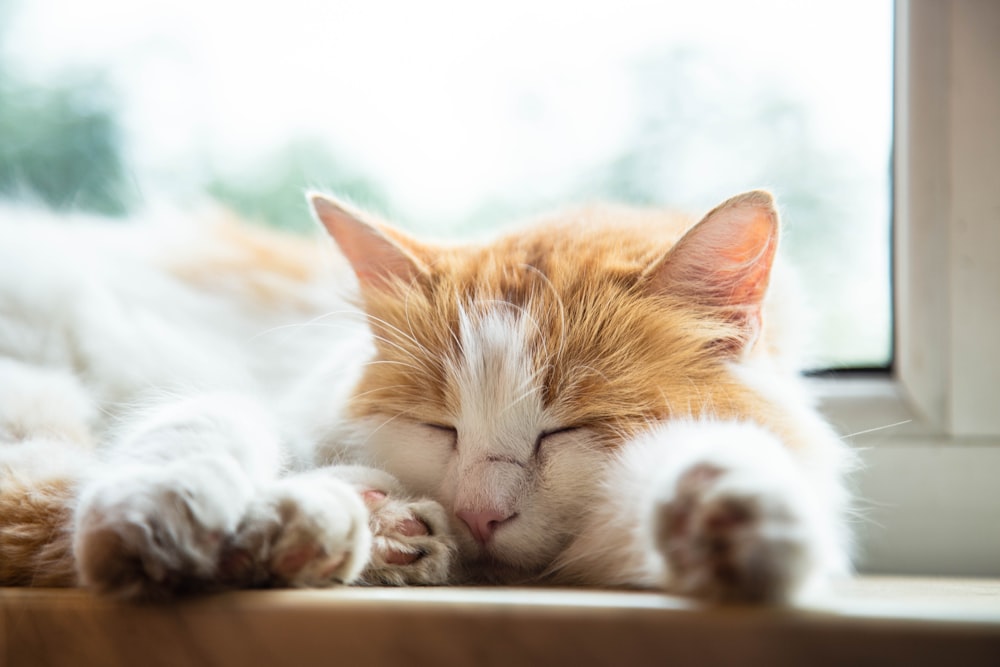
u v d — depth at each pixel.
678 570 0.28
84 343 0.46
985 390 0.44
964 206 0.44
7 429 0.38
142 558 0.28
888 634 0.26
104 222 0.54
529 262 0.41
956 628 0.26
